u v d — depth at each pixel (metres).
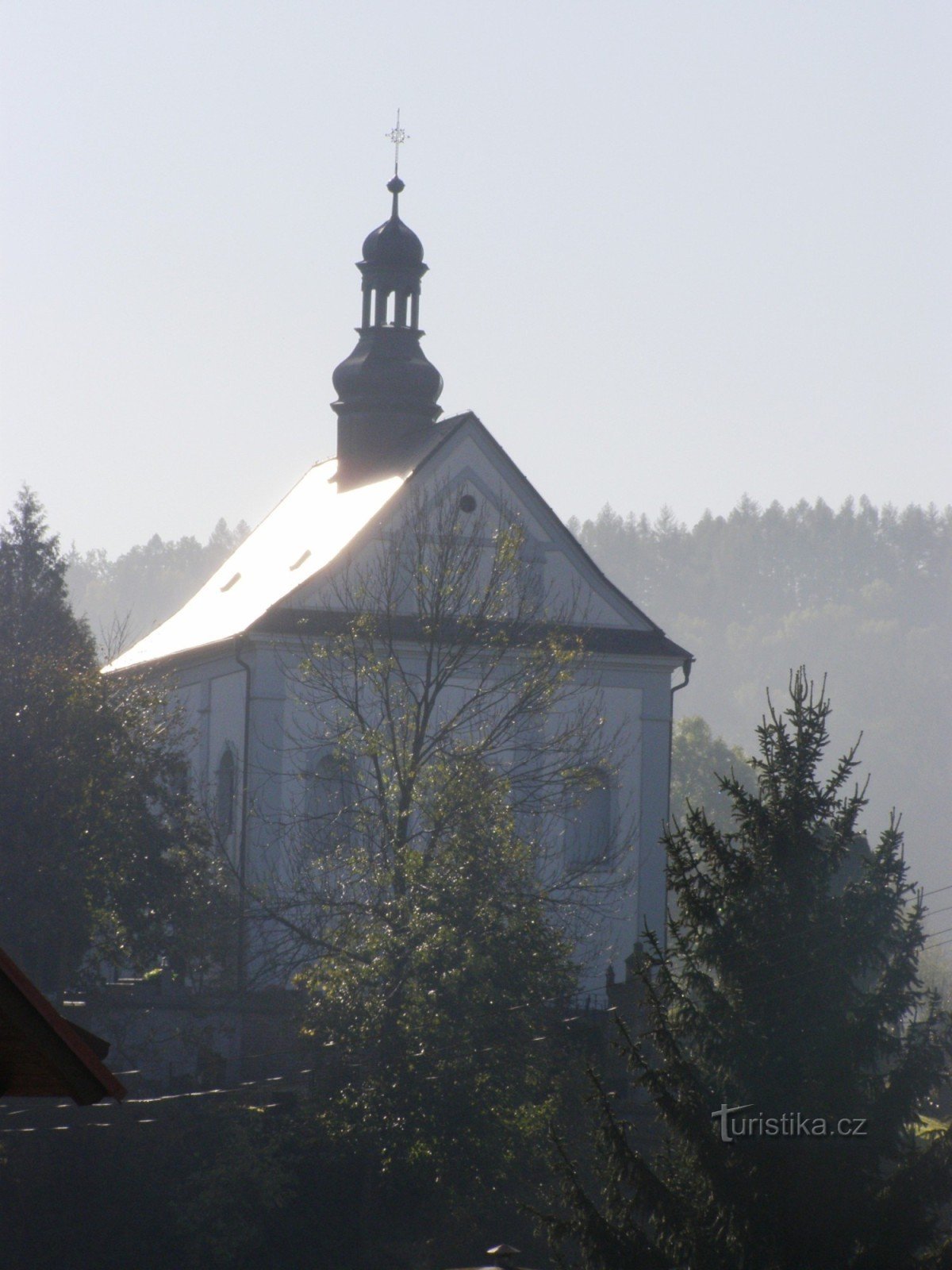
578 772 93.81
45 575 155.00
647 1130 79.56
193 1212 77.56
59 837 91.88
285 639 111.25
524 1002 80.25
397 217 131.50
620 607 120.44
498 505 117.00
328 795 100.38
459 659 93.12
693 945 62.06
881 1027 59.41
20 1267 76.19
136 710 99.31
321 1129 80.25
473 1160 77.94
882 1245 55.50
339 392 131.25
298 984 84.00
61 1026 27.00
